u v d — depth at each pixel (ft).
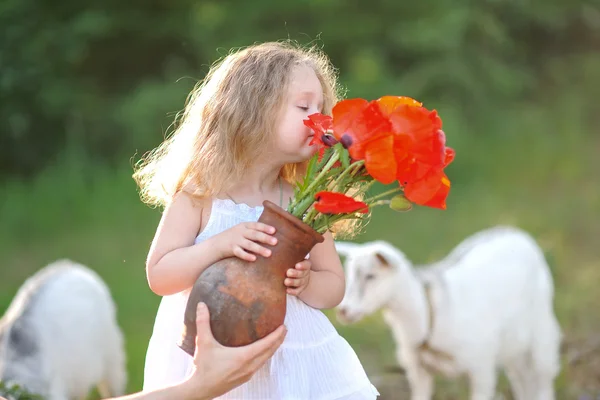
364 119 11.78
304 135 14.02
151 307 41.75
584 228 51.34
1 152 69.36
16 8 67.92
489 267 26.73
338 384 14.30
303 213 12.55
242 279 12.16
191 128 14.73
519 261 27.30
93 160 68.39
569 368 30.14
